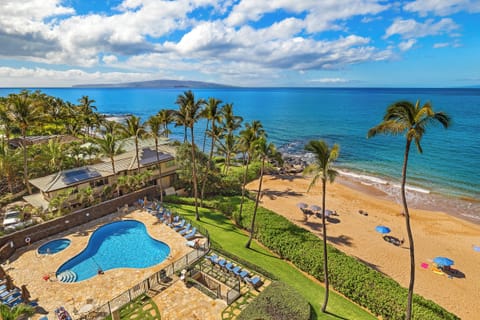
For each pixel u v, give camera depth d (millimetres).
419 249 30688
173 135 114750
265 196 46469
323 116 144125
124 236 28969
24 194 39781
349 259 23438
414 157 68125
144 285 20484
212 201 38438
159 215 33125
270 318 17031
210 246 26516
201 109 33875
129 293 19219
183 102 33344
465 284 24938
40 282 21328
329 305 19891
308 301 19953
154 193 39875
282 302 18531
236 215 33469
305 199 45344
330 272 22438
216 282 21281
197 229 30094
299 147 84250
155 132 39438
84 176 37438
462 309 21922
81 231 29547
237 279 21594
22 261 24141
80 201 34281
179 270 22656
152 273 22594
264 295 19203
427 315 17250
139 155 45344
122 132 59469
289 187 51406
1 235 26094
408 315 16984
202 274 22188
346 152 75250
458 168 59219
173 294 19828
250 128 37250
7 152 41844
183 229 29828
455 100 195000
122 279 21828
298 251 25188
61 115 87312
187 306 18625
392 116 16594
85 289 20609
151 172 40719
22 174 41656
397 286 20125
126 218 32594
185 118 32938
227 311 18156
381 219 38125
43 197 34844
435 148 74625
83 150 49562
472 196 45719
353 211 40688
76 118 87375
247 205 35500
